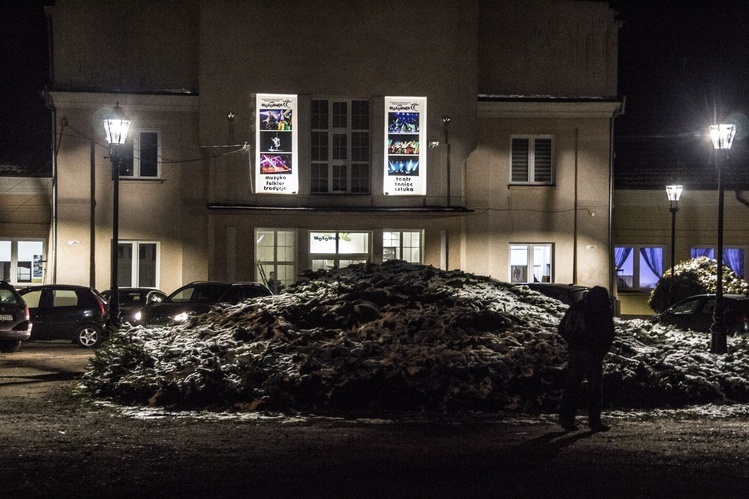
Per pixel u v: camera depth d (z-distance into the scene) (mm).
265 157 35750
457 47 36469
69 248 35719
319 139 36156
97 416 13758
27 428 12383
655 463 10148
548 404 14711
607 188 37844
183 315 22469
